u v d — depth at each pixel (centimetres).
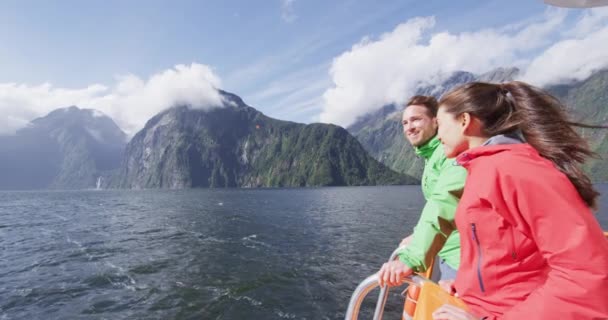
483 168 197
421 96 422
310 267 2173
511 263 191
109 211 7162
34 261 2517
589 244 152
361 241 3009
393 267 253
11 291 1819
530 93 207
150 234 3766
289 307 1533
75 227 4503
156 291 1780
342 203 8206
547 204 164
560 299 155
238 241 3203
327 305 1551
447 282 322
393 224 4088
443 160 353
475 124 221
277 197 12269
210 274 2075
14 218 5862
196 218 5444
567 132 191
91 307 1580
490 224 193
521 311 170
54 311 1544
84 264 2392
